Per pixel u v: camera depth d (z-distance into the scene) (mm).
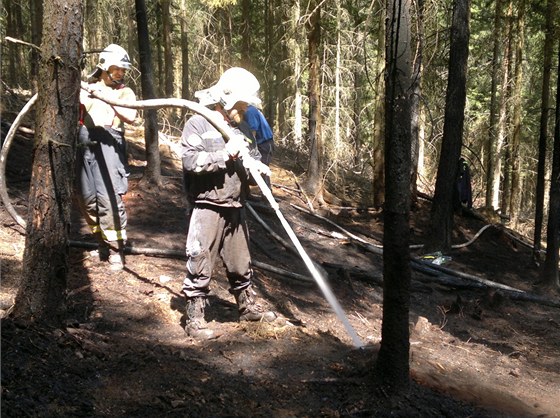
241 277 4707
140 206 7816
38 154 3594
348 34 12914
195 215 4371
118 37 15039
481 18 17250
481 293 7934
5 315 3672
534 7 12961
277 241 8000
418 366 4801
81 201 5395
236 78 4316
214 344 4379
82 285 5051
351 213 10703
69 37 3504
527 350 6285
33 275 3652
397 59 3541
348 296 6703
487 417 4078
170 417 3240
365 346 4777
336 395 3852
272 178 11234
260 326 4758
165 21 16047
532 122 19328
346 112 14133
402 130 3594
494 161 16453
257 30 20344
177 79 23594
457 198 11773
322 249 8453
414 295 7395
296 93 15984
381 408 3732
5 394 2920
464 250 10375
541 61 12586
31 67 10008
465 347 5953
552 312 7836
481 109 20266
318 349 4594
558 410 4664
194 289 4422
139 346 4031
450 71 9438
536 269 9859
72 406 3070
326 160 13148
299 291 6398
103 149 5293
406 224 3730
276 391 3814
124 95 5320
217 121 4117
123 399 3307
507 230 12180
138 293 5102
